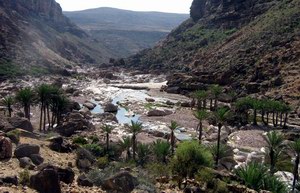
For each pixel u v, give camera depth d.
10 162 26.22
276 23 165.75
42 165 25.34
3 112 81.50
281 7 185.25
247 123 97.56
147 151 50.09
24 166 25.73
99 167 33.97
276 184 33.19
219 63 165.75
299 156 47.44
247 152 68.88
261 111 104.00
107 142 52.84
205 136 82.75
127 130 81.62
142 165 45.28
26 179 22.14
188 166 33.38
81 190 22.69
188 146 34.88
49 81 171.50
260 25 177.50
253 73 141.12
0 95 123.12
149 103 129.38
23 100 74.31
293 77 125.94
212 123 94.00
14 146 31.36
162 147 47.69
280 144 54.19
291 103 111.62
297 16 162.12
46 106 83.75
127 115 108.56
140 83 192.62
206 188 28.20
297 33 149.62
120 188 24.08
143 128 88.00
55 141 37.81
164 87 164.62
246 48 161.75
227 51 173.00
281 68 134.88
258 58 149.12
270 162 50.50
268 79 134.00
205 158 34.88
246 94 131.38
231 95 131.88
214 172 32.34
